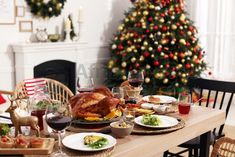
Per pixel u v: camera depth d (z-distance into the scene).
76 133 1.69
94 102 1.85
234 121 5.00
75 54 4.85
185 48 4.72
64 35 4.78
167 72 4.61
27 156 1.38
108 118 1.81
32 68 4.25
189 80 2.86
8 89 4.20
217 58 5.79
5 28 4.10
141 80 2.31
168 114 2.07
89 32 5.20
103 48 5.46
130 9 5.18
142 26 4.76
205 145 2.09
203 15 5.80
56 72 4.63
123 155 1.46
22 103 2.34
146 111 2.01
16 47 4.12
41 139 1.43
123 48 4.93
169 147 1.72
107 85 5.20
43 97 1.85
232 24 5.62
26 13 4.31
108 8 5.46
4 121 1.79
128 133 1.65
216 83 2.71
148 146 1.59
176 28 4.75
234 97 5.57
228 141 1.85
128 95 2.34
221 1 5.65
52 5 4.49
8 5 4.09
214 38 5.79
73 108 1.84
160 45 4.63
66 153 1.44
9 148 1.34
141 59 4.67
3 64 4.12
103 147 1.46
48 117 1.45
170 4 4.91
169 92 4.63
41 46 4.29
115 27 5.62
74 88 4.86
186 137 1.83
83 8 5.06
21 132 1.63
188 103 2.07
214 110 2.20
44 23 4.55
